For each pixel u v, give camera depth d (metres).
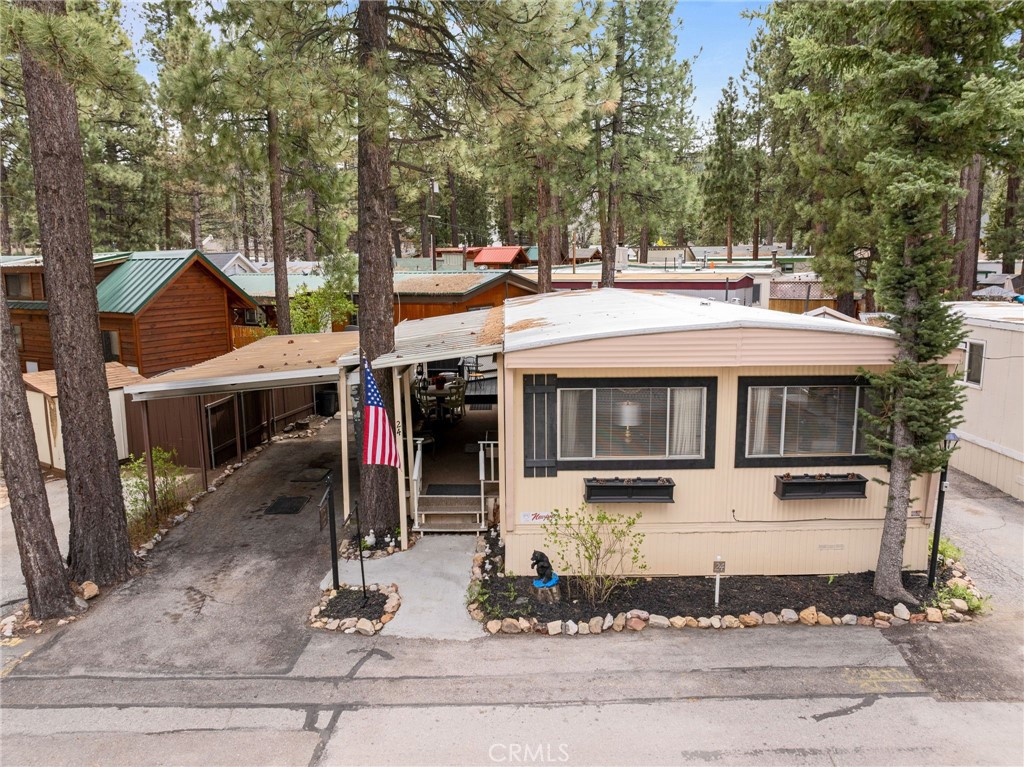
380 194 9.73
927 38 7.35
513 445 8.43
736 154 38.41
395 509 10.30
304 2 10.01
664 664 7.02
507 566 8.74
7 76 11.22
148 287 18.48
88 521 8.86
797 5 8.24
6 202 29.50
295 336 16.77
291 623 7.98
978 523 10.63
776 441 8.51
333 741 5.98
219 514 11.52
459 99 11.57
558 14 9.62
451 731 6.07
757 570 8.75
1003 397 12.12
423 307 22.92
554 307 12.50
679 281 24.50
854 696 6.47
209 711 6.42
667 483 8.34
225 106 13.56
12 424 7.85
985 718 6.14
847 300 23.80
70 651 7.47
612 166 20.25
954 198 7.40
